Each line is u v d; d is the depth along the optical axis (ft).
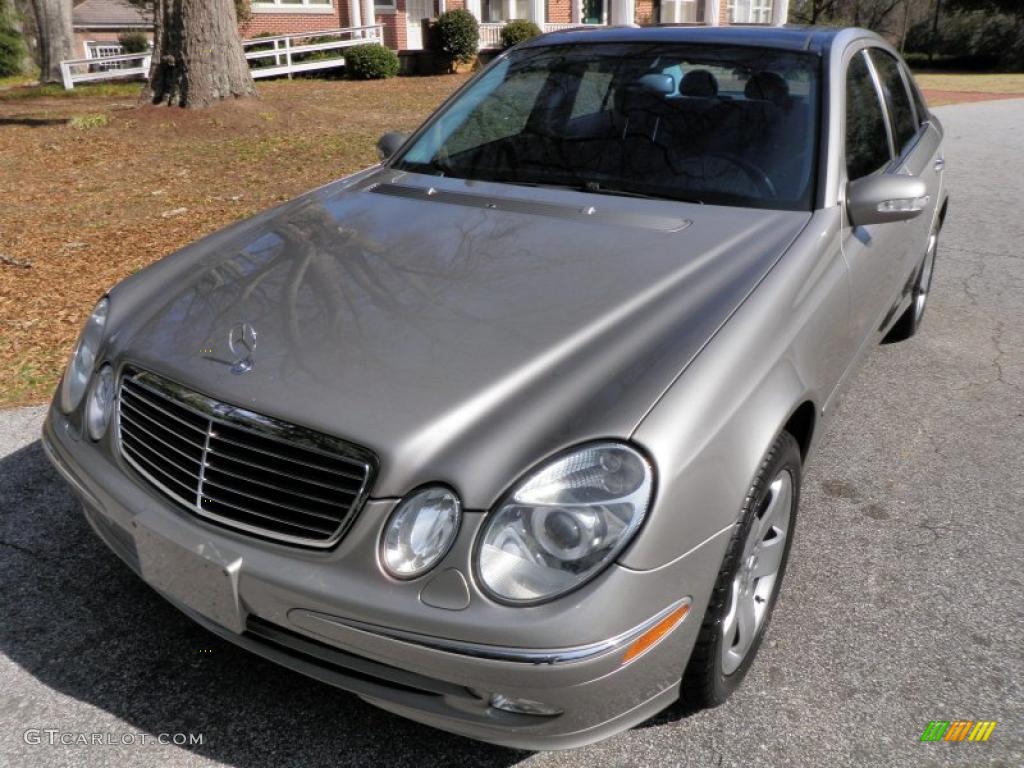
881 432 13.26
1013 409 14.05
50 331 16.58
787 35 11.57
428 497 6.32
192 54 39.99
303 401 6.80
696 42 11.61
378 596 6.26
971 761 7.52
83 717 7.88
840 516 11.12
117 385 7.98
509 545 6.13
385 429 6.51
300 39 75.77
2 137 39.06
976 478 12.04
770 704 8.12
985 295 19.30
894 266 11.96
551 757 7.55
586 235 9.01
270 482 6.79
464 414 6.61
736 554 7.04
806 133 10.18
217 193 28.76
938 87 76.38
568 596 6.04
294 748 7.61
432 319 7.58
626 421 6.48
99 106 53.72
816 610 9.38
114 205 27.22
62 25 80.64
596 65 11.84
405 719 7.92
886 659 8.68
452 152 11.63
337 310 7.82
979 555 10.35
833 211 9.56
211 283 8.71
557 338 7.27
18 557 9.99
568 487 6.20
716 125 10.58
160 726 7.80
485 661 6.02
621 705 6.60
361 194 10.80
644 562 6.19
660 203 9.84
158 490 7.43
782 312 8.05
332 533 6.52
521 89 12.10
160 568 7.30
